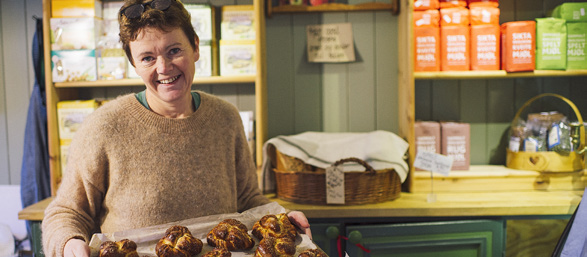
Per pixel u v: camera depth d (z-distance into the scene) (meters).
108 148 1.09
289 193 1.85
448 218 1.78
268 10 2.13
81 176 1.10
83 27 1.94
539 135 2.01
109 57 1.96
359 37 2.22
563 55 1.91
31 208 1.83
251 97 2.24
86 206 1.12
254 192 1.37
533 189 1.98
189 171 1.14
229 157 1.26
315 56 2.21
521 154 2.02
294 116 2.26
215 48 2.05
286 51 2.24
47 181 2.17
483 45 1.94
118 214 1.11
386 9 2.16
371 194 1.79
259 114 1.96
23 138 2.28
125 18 1.01
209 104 1.23
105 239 0.98
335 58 2.21
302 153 1.86
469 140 2.04
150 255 0.97
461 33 1.94
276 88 2.25
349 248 1.73
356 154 1.87
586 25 1.92
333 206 1.78
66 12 1.95
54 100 1.98
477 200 1.82
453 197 1.88
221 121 1.24
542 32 1.90
